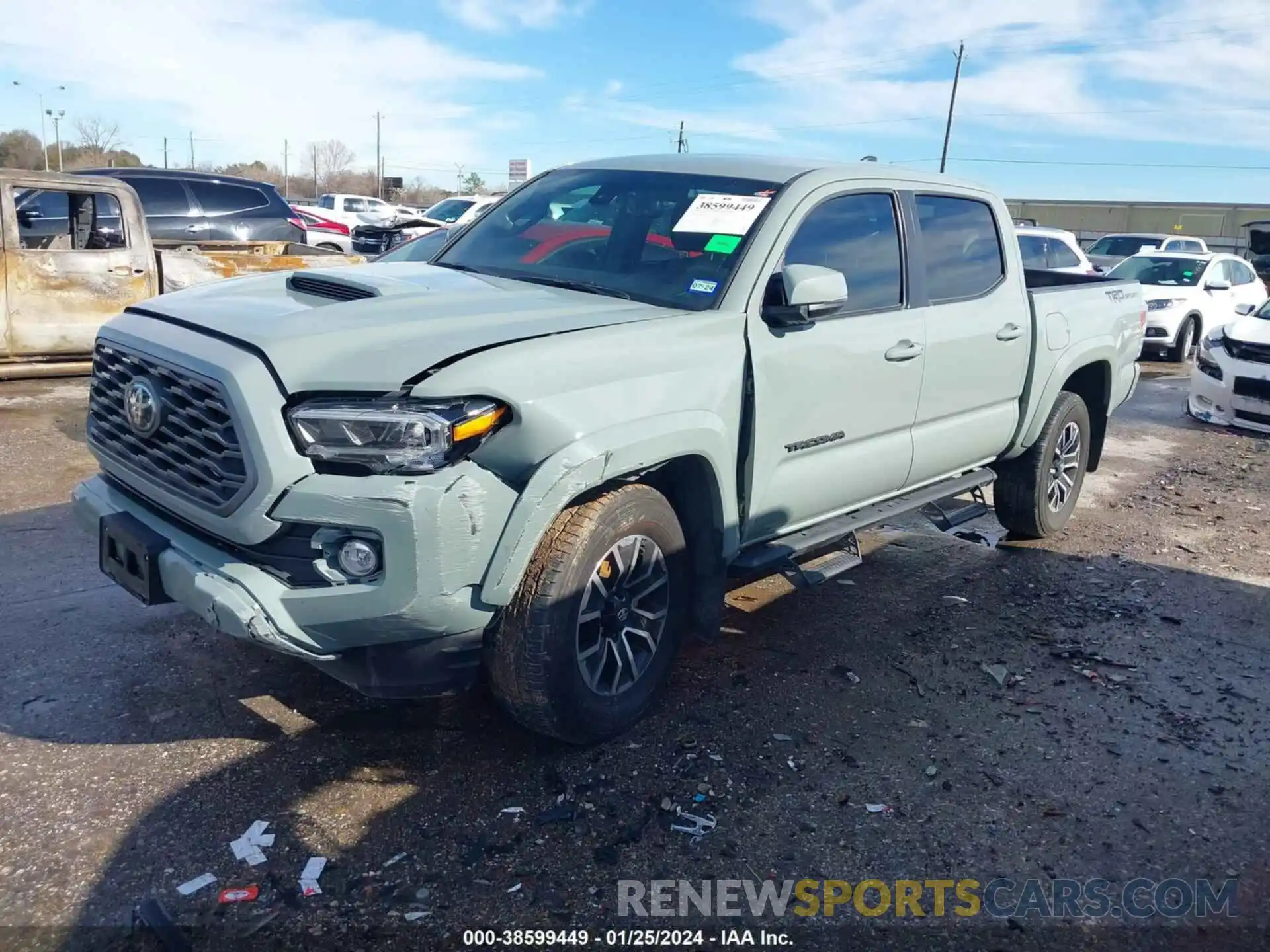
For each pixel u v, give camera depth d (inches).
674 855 120.0
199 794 125.6
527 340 123.3
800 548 161.5
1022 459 233.8
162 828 118.8
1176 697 168.6
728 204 162.1
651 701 148.0
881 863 121.4
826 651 178.5
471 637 121.9
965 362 193.2
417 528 110.9
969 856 123.7
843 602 202.2
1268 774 146.2
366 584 113.5
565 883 114.0
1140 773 144.5
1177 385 527.5
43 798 122.7
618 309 141.6
